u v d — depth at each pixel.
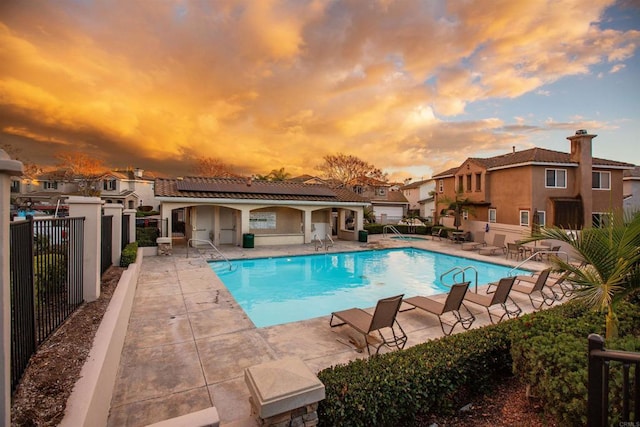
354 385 2.99
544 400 3.21
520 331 3.85
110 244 8.71
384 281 12.27
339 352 5.20
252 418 2.66
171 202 16.16
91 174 39.38
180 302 7.70
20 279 3.07
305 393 2.55
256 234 18.47
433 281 12.30
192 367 4.62
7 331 1.96
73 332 4.20
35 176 41.19
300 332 6.00
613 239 3.94
